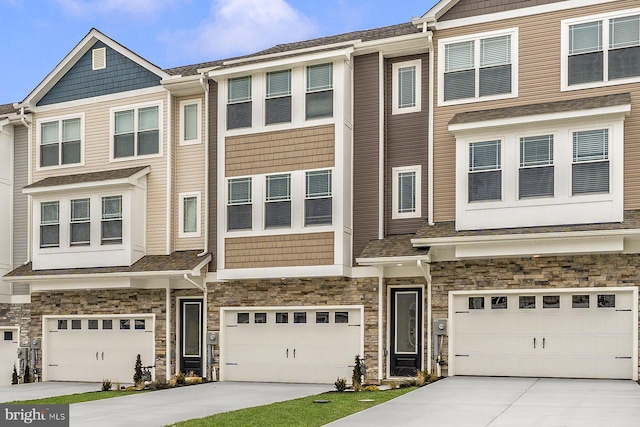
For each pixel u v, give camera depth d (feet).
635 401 42.96
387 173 63.05
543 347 55.21
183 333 69.62
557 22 56.65
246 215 64.69
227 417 41.96
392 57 63.87
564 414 39.22
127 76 73.77
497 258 56.54
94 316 72.23
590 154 52.80
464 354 57.36
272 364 64.64
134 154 72.69
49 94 77.66
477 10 59.41
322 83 63.26
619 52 54.60
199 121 71.20
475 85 58.85
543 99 56.44
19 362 75.56
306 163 62.85
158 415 44.57
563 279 54.54
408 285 60.90
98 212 70.85
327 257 61.26
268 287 65.05
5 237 77.97
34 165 77.25
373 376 60.23
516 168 54.90
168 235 70.33
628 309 52.90
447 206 58.90
